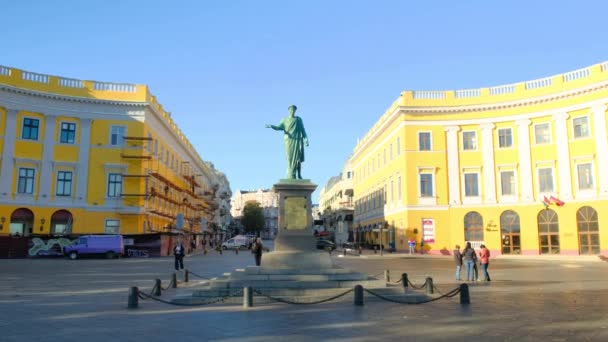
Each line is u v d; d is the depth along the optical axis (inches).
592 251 1663.4
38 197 1701.5
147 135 1879.9
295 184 697.0
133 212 1790.1
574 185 1723.7
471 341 360.5
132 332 395.9
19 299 593.6
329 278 624.1
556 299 592.4
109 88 1828.2
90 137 1791.3
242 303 554.6
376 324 427.8
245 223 5393.7
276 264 660.1
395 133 2082.9
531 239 1787.6
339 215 3447.3
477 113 1914.4
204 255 1975.9
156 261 1432.1
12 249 1587.1
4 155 1654.8
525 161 1827.0
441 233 1893.5
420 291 642.8
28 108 1711.4
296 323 433.4
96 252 1566.2
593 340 362.3
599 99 1676.9
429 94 1959.9
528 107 1839.3
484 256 839.7
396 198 2069.4
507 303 556.7
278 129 740.0
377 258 1680.6
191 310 507.8
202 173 3454.7
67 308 522.6
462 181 1910.7
